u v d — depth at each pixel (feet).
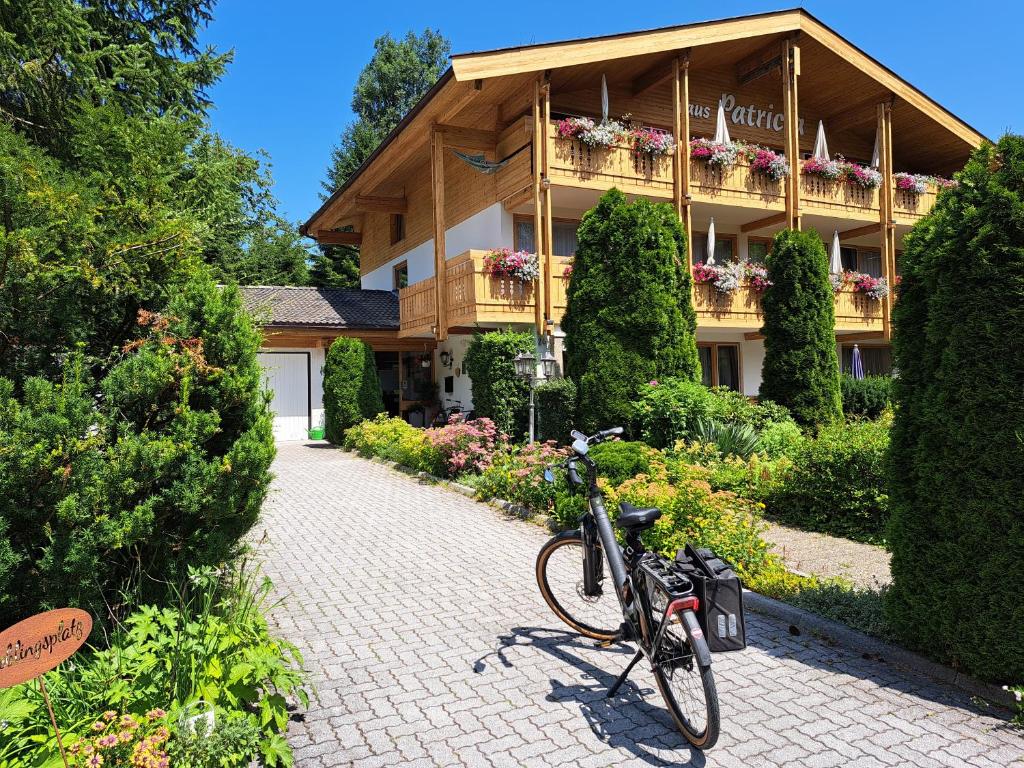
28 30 30.07
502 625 15.23
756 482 27.48
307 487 33.94
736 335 57.82
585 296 33.12
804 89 60.03
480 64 40.78
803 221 58.13
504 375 37.19
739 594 10.10
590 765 9.74
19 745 8.39
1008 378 11.32
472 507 28.32
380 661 13.30
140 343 12.96
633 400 31.73
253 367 13.51
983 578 11.68
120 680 9.58
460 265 44.65
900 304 13.51
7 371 12.64
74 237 13.37
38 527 10.68
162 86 43.86
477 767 9.70
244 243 83.41
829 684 12.35
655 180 47.57
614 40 44.83
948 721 10.99
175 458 12.07
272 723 10.59
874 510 23.99
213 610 13.09
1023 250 11.22
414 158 58.29
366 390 52.34
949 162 68.59
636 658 11.84
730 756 9.95
